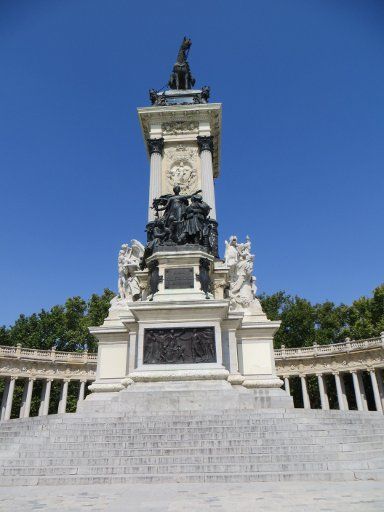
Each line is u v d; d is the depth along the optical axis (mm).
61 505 8414
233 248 27688
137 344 22047
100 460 12297
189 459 12203
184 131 32938
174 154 32188
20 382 57312
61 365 47938
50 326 63938
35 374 46250
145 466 11789
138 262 27172
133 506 8195
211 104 32719
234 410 16641
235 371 21375
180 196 25516
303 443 13336
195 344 20156
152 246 24047
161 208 26312
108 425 14938
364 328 54781
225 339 22078
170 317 20766
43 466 12125
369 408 55938
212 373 19297
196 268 22781
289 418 15578
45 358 46781
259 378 22938
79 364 48438
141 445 13242
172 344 20250
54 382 57906
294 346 63781
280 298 73438
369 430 15172
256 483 10641
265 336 24078
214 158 37969
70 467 11891
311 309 65750
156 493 9578
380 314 56531
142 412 16906
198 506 8078
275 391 21844
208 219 25250
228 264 26766
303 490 9531
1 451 13445
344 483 10391
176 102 34625
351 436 14078
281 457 12102
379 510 7414
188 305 20609
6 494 9766
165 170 31641
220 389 18547
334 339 62656
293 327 65062
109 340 24469
